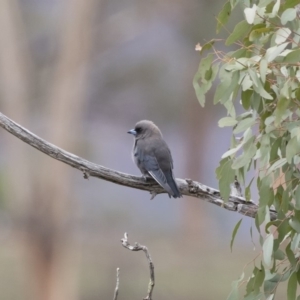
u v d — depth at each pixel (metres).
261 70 4.75
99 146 22.97
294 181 5.25
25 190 18.31
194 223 25.28
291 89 4.79
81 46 19.03
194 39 21.34
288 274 5.36
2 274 19.16
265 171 5.21
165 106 24.00
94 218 23.05
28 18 19.66
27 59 19.09
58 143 18.81
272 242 4.98
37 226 18.34
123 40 20.11
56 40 19.28
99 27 19.75
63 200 18.48
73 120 19.02
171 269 20.31
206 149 26.34
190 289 18.88
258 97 5.21
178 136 27.59
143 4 20.36
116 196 24.38
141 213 26.02
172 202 27.44
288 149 4.77
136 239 23.77
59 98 18.88
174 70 22.88
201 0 20.84
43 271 18.42
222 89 5.09
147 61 22.33
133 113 23.78
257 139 5.18
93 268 20.23
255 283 5.27
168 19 21.16
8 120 6.32
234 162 5.14
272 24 5.11
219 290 18.88
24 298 18.42
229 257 21.95
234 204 6.49
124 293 19.03
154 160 7.61
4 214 18.75
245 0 5.46
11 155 18.42
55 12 19.73
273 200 5.14
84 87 19.19
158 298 18.86
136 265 20.73
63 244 18.55
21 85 18.88
